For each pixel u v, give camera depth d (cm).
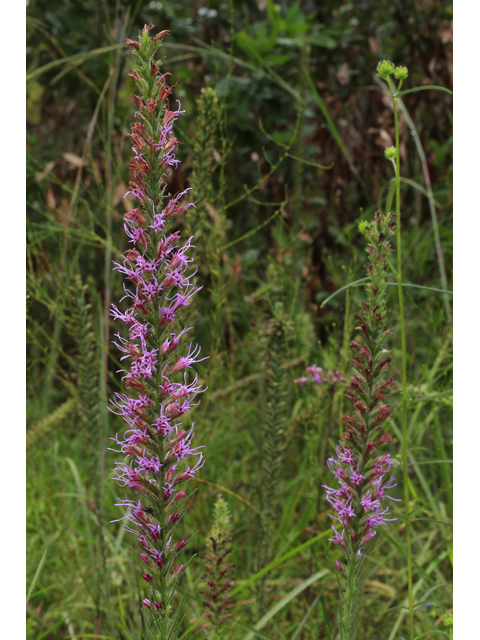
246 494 286
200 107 213
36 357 372
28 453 308
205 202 214
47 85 466
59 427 332
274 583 255
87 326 232
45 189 391
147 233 110
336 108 477
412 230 416
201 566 250
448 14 448
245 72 427
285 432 249
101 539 229
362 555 129
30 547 285
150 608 116
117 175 325
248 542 258
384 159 447
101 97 312
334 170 441
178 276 110
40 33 432
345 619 130
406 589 249
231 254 391
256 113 441
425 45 464
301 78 389
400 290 145
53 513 285
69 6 430
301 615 258
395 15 488
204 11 454
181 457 112
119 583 260
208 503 287
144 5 406
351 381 128
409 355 315
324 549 257
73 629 250
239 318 407
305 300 383
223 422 340
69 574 282
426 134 461
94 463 235
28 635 249
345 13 506
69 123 496
